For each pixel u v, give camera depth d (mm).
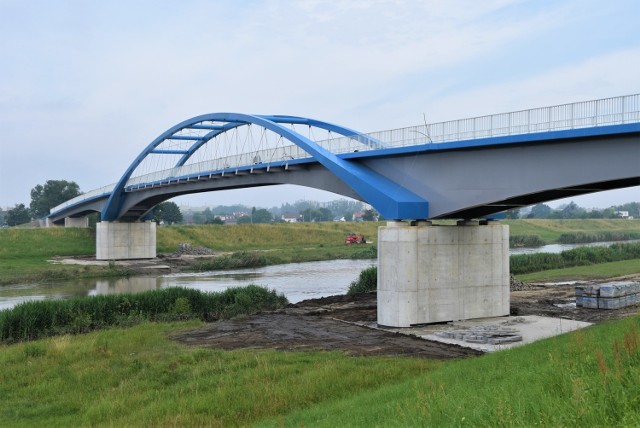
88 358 24859
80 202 103000
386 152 33188
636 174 23172
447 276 31922
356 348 26250
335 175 37000
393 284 31062
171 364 23062
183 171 62781
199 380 20594
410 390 15344
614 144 23766
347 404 15727
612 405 8523
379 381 19625
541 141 25891
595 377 10297
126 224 86438
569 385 10094
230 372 21719
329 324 33062
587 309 36469
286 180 46250
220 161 54594
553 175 25844
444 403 11109
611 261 74000
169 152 77688
